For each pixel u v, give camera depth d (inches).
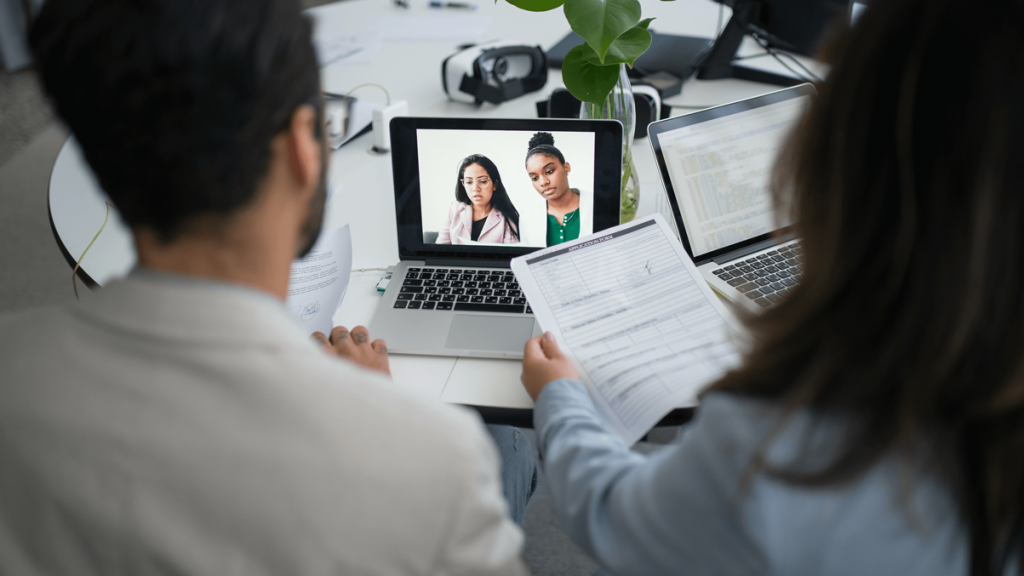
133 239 16.7
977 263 14.5
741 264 42.1
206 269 16.5
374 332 38.4
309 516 14.7
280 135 16.4
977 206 14.3
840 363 16.2
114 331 15.6
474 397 34.7
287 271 18.5
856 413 16.2
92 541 15.0
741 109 43.4
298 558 14.7
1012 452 15.7
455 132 41.1
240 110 14.9
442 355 37.2
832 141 16.3
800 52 68.4
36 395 15.4
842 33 16.5
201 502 14.7
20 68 136.1
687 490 18.8
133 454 14.8
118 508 14.7
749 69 67.2
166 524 14.7
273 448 14.8
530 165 41.4
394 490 15.1
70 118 14.8
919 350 15.4
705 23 80.4
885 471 16.3
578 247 38.2
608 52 39.6
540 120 40.4
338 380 15.7
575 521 24.4
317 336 36.4
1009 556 16.8
